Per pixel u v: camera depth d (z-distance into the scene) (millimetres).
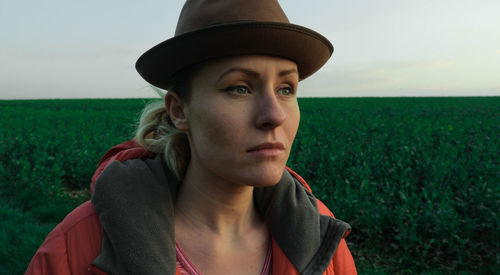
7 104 43156
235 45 696
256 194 977
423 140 12281
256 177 728
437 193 5844
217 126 725
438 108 33250
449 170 7648
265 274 899
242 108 724
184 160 973
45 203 6699
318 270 905
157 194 841
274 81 755
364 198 6078
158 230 791
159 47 752
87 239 801
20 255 4238
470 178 7500
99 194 806
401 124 18219
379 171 7516
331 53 916
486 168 7805
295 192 1005
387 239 5359
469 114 27109
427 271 4559
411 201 5680
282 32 701
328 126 16766
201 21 747
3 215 5559
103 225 774
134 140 1110
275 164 745
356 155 9094
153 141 998
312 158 8758
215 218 885
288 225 920
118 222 763
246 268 882
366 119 21172
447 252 4934
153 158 1047
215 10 740
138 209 790
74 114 25219
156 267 745
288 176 1017
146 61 837
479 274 4516
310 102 44531
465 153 10211
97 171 1033
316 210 1029
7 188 7332
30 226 5133
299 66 856
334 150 9695
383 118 22438
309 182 7562
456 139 13102
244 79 729
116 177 831
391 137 13195
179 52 734
